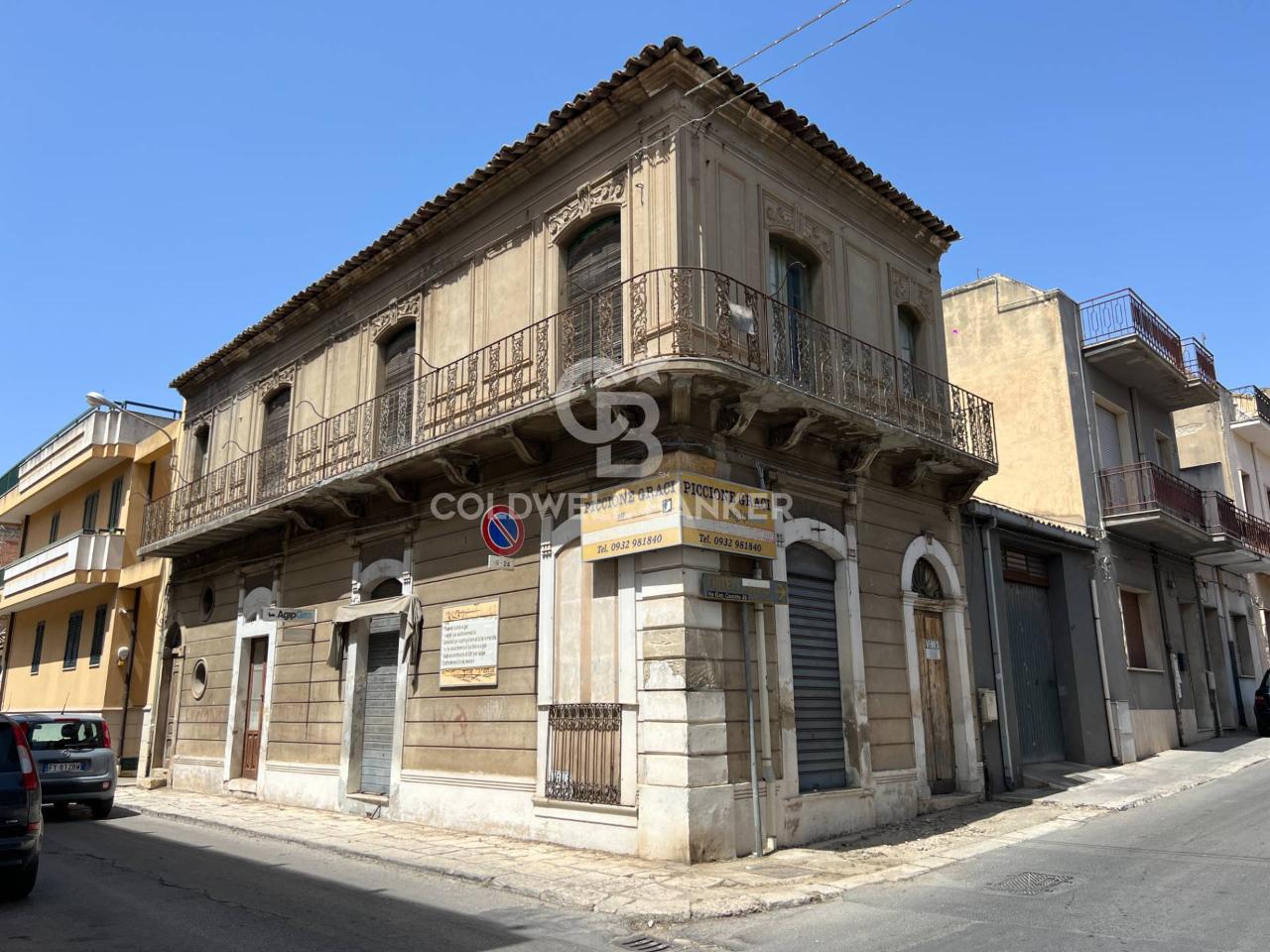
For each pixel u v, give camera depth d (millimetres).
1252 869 7934
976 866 8719
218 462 19078
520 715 11102
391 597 13531
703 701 9367
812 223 12422
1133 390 20359
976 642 13797
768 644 10344
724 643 9758
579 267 11664
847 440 11750
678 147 10578
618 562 10250
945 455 12625
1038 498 18078
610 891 7898
